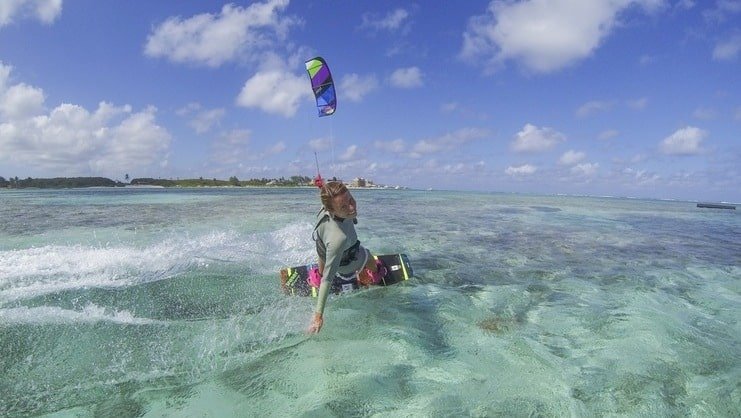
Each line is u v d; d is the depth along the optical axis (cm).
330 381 298
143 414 259
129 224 962
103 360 318
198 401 273
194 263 581
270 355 335
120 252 624
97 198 1962
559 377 314
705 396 293
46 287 453
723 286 570
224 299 457
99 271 521
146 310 414
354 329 390
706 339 387
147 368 310
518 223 1256
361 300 474
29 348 327
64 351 327
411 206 1845
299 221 1072
